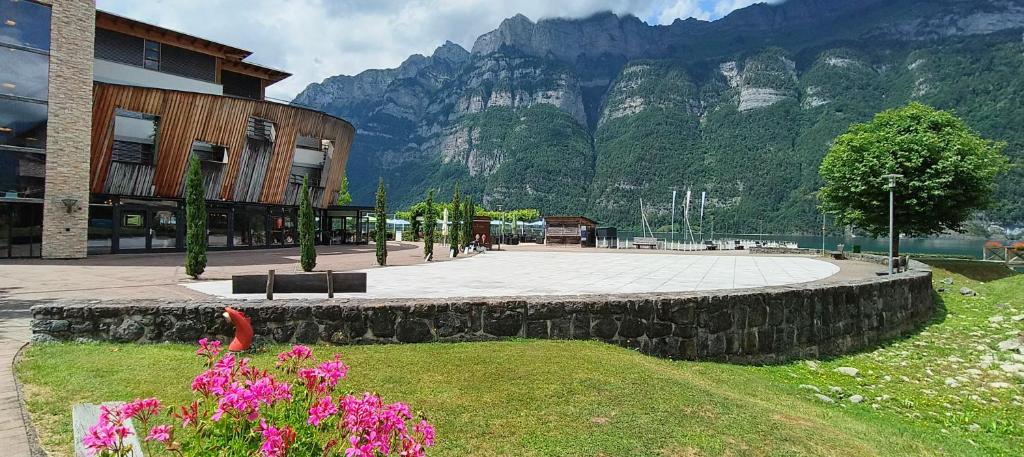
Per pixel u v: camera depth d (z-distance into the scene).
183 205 30.69
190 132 30.12
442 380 5.96
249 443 2.68
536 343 7.80
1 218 22.45
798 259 32.41
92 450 2.65
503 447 4.50
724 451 4.80
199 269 16.50
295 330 7.62
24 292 13.16
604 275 19.92
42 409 4.69
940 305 17.84
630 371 6.71
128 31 32.69
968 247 66.81
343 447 2.88
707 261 29.84
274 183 35.75
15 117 22.53
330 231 43.53
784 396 7.59
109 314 7.46
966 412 8.09
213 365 3.27
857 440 5.77
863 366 10.52
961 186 27.42
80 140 24.30
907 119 30.02
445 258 29.39
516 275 19.52
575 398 5.64
